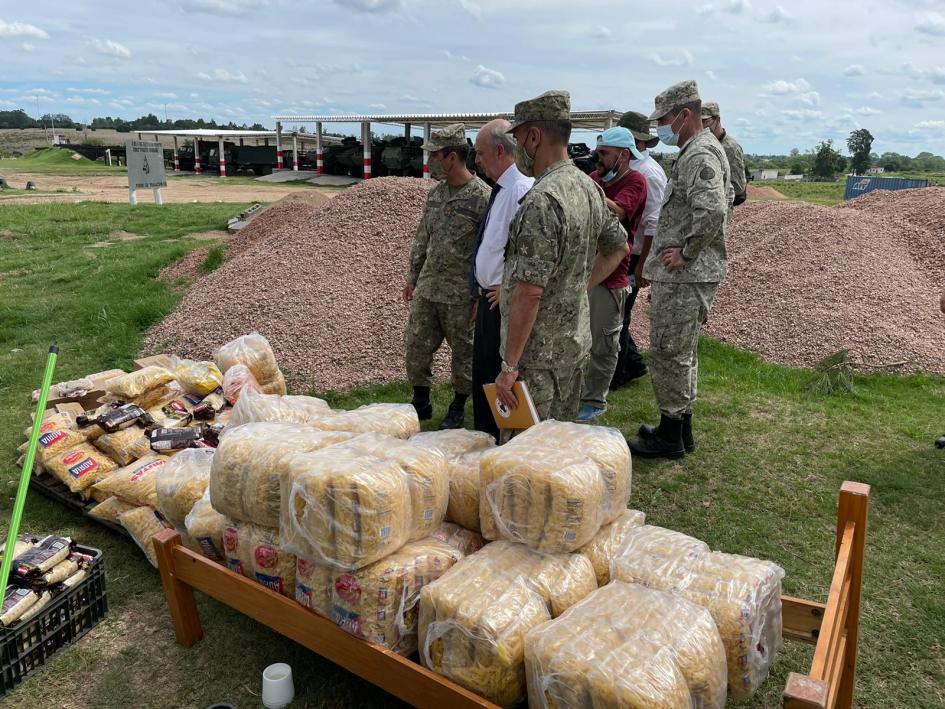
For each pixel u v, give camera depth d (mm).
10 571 2721
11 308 7852
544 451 2301
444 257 4539
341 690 2574
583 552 2320
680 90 3965
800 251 7699
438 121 28969
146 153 18047
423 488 2283
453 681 2018
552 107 2900
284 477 2230
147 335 6746
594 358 4918
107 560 3412
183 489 2924
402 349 5863
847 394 5516
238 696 2568
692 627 1874
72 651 2799
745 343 6602
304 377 5613
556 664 1787
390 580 2113
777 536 3611
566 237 2811
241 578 2480
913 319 6578
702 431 4871
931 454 4465
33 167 45156
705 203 3803
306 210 9758
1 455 4477
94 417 3904
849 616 2238
